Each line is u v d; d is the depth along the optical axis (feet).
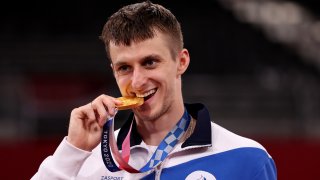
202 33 82.43
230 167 17.39
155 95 16.79
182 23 83.46
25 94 65.77
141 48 16.34
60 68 75.31
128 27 16.39
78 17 83.97
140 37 16.31
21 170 42.91
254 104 68.44
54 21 83.71
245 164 17.42
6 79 68.03
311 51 84.69
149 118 16.98
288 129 65.05
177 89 17.67
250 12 89.30
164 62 16.67
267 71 77.46
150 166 17.42
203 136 17.67
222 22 84.69
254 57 81.76
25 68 74.43
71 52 76.84
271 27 87.45
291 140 45.14
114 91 67.15
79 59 76.13
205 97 69.05
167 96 16.97
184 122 18.01
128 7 17.22
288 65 81.51
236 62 80.64
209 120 17.98
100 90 67.97
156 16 16.76
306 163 42.70
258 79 73.97
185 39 81.00
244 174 17.31
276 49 83.56
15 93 66.13
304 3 94.43
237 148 17.69
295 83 73.61
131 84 16.62
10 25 82.17
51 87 66.90
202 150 17.78
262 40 84.28
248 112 67.46
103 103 16.78
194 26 82.99
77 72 75.00
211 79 73.00
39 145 43.24
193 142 17.60
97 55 76.74
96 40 79.05
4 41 78.07
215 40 82.12
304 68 81.46
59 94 66.49
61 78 67.72
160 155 17.57
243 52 81.87
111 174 18.16
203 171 17.43
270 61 81.97
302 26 89.15
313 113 66.59
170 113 17.67
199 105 18.43
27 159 43.01
